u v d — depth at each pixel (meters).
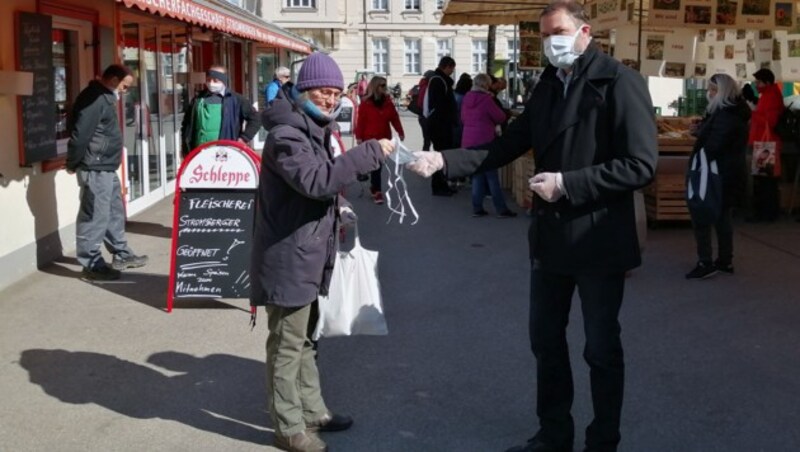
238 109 9.60
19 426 4.71
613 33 13.82
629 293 7.47
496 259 8.98
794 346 6.04
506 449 4.43
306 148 3.98
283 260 4.11
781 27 9.95
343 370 5.60
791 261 8.62
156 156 12.53
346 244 9.70
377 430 4.66
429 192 14.12
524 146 4.21
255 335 6.29
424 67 56.16
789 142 11.10
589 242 3.81
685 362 5.73
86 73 9.45
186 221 6.86
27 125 7.81
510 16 16.95
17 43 7.68
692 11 9.77
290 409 4.33
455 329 6.50
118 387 5.27
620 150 3.71
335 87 4.09
